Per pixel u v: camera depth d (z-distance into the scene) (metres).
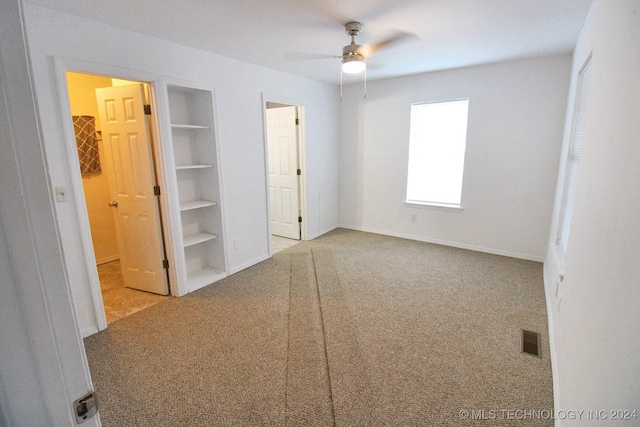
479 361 2.08
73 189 2.24
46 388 0.47
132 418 1.67
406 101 4.48
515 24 2.45
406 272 3.57
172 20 2.28
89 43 2.23
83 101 3.75
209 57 3.05
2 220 0.41
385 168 4.88
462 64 3.74
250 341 2.33
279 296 3.04
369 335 2.38
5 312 0.42
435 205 4.51
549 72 3.46
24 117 0.42
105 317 2.50
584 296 1.34
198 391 1.85
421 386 1.87
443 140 4.37
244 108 3.49
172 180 2.88
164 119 2.75
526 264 3.77
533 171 3.73
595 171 1.39
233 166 3.45
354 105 4.96
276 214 5.08
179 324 2.56
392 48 3.03
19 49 0.41
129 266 3.18
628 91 1.02
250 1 2.00
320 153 4.88
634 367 0.74
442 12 2.22
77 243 2.30
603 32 1.52
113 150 2.93
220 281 3.40
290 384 1.90
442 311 2.71
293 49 2.99
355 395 1.81
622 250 0.92
